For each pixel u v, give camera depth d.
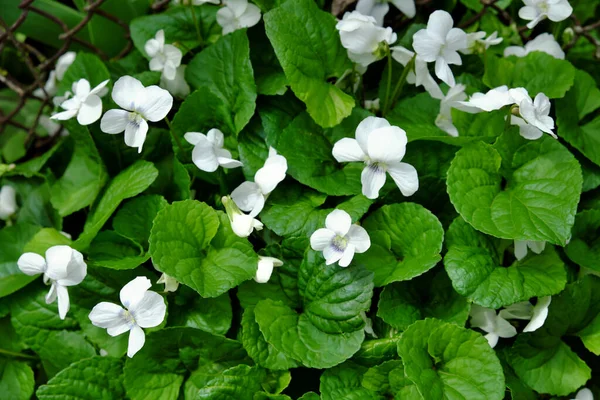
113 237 0.49
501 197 0.47
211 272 0.47
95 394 0.48
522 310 0.48
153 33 0.52
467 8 0.54
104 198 0.50
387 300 0.47
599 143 0.51
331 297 0.47
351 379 0.47
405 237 0.48
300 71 0.49
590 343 0.48
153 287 0.48
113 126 0.47
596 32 0.56
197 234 0.47
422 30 0.48
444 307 0.48
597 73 0.54
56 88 0.56
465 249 0.47
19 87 0.56
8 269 0.51
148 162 0.50
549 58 0.51
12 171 0.53
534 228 0.46
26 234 0.52
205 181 0.51
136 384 0.48
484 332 0.49
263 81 0.50
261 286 0.48
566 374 0.48
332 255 0.46
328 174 0.49
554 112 0.51
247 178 0.49
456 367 0.46
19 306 0.50
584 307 0.48
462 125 0.50
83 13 0.55
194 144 0.49
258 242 0.50
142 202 0.49
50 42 0.56
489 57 0.51
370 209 0.49
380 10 0.51
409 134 0.49
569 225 0.46
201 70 0.51
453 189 0.47
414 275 0.46
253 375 0.46
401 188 0.46
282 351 0.46
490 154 0.48
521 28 0.53
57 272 0.46
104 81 0.50
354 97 0.51
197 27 0.52
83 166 0.52
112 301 0.49
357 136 0.46
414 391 0.46
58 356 0.49
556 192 0.47
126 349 0.48
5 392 0.50
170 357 0.48
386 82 0.51
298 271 0.48
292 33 0.49
